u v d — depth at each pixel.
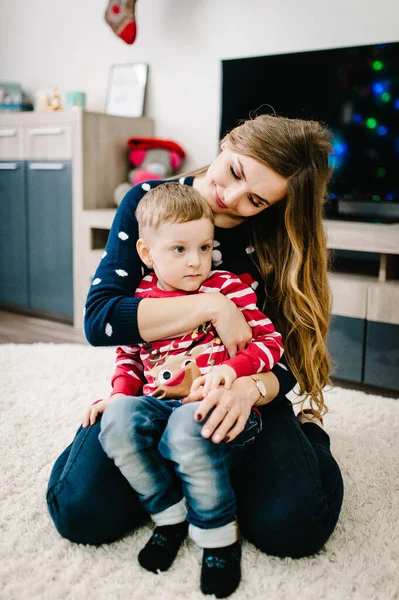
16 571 1.00
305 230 1.15
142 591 0.95
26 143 3.00
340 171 2.42
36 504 1.22
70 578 0.98
